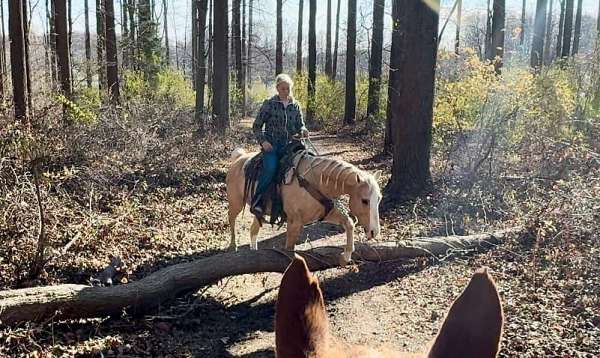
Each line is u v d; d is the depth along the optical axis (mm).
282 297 1413
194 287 7348
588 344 5773
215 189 14125
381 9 28156
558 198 9250
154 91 25984
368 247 8477
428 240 9023
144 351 6031
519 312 6629
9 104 11414
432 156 14961
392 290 7910
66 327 6297
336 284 8281
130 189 12727
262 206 7961
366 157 20609
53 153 11156
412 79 12383
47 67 18734
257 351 6219
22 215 7562
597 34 17312
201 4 26281
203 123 23938
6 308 5707
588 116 14781
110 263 7680
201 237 10141
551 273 7660
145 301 6727
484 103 13391
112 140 14945
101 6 24938
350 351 1392
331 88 37188
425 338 6305
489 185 12008
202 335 6609
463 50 14195
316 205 7582
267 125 7996
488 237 9305
